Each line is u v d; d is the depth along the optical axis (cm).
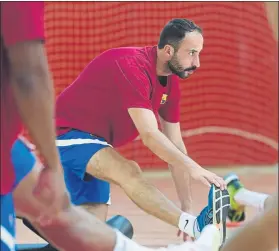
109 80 983
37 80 477
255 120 2445
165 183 2077
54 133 496
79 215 646
